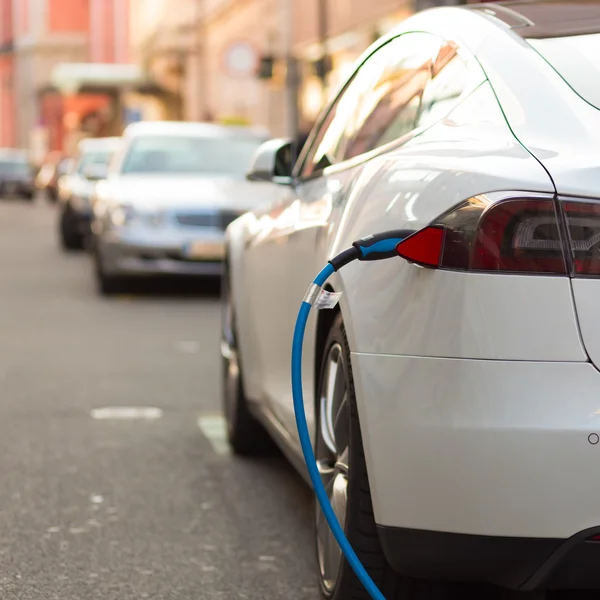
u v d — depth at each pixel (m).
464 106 6.22
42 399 12.79
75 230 36.09
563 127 5.58
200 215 22.72
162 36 82.31
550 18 6.66
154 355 15.82
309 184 8.17
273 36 57.06
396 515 5.47
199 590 7.08
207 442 10.88
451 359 5.26
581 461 5.07
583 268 5.14
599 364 5.13
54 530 8.23
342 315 6.09
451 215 5.35
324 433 6.62
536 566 5.21
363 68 8.10
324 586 6.54
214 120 59.50
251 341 9.42
